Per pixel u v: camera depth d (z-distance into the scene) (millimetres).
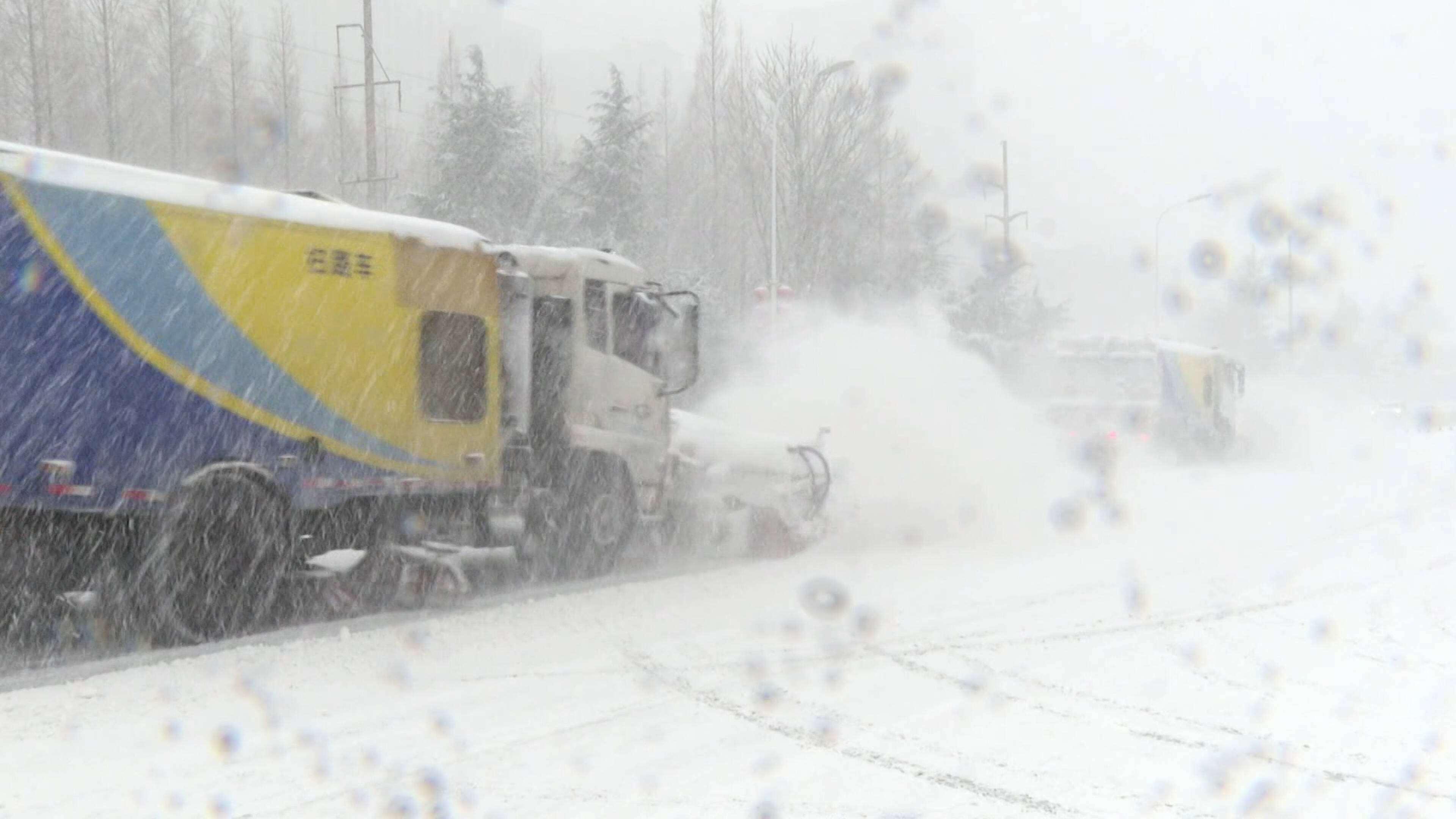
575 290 11773
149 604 8289
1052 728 6422
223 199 8555
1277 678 7617
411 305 9711
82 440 7762
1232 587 11211
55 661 7844
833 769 5676
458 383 10133
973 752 5988
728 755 5898
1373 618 9648
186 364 8273
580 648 8344
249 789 5270
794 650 8336
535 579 11531
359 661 7852
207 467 8367
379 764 5637
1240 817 5027
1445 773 5664
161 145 33750
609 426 12078
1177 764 5785
